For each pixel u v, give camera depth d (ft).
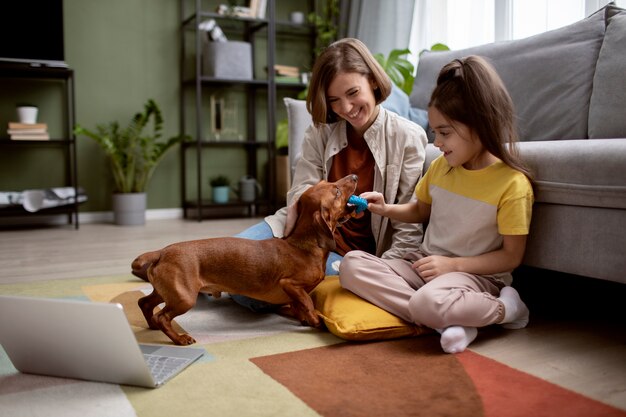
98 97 13.20
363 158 5.69
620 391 3.33
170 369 3.66
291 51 15.14
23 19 11.69
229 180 14.58
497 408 3.10
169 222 13.08
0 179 12.41
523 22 8.97
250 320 4.94
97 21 13.08
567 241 4.38
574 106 5.81
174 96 13.96
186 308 4.14
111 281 6.71
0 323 3.54
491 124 4.34
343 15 13.58
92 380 3.57
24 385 3.52
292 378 3.55
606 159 4.02
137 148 13.51
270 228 5.51
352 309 4.43
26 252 8.93
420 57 7.97
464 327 4.16
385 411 3.08
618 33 5.54
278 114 15.08
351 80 5.04
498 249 4.57
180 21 13.82
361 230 5.71
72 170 13.04
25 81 12.50
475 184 4.58
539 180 4.48
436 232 4.85
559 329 4.58
